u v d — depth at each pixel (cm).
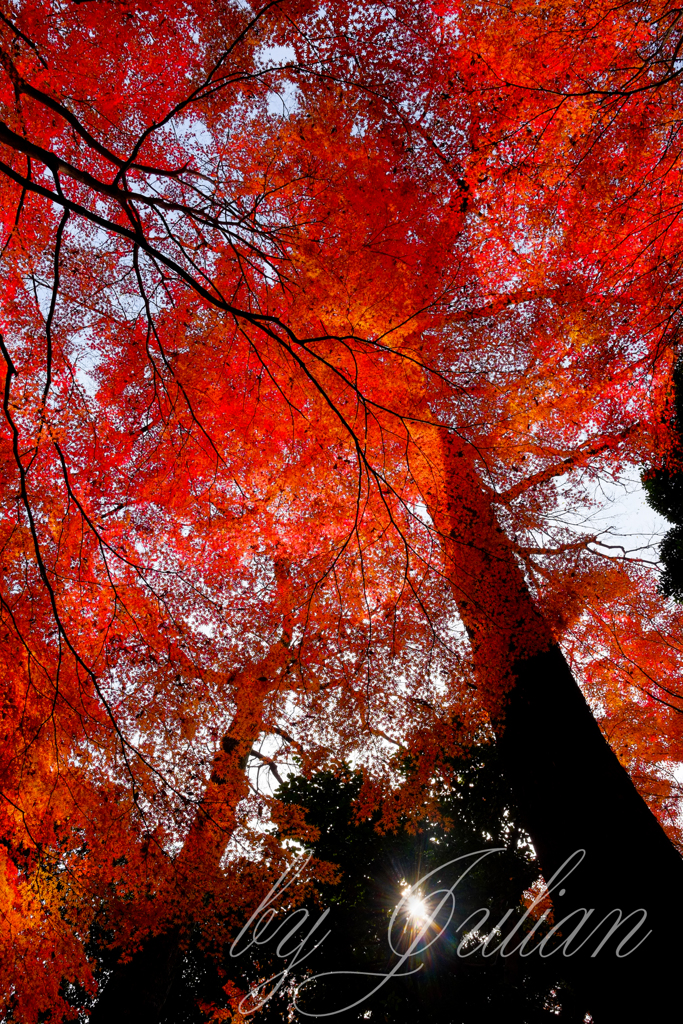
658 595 766
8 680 456
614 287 633
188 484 636
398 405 584
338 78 520
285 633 577
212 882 488
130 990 566
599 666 828
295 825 552
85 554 535
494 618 511
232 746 560
